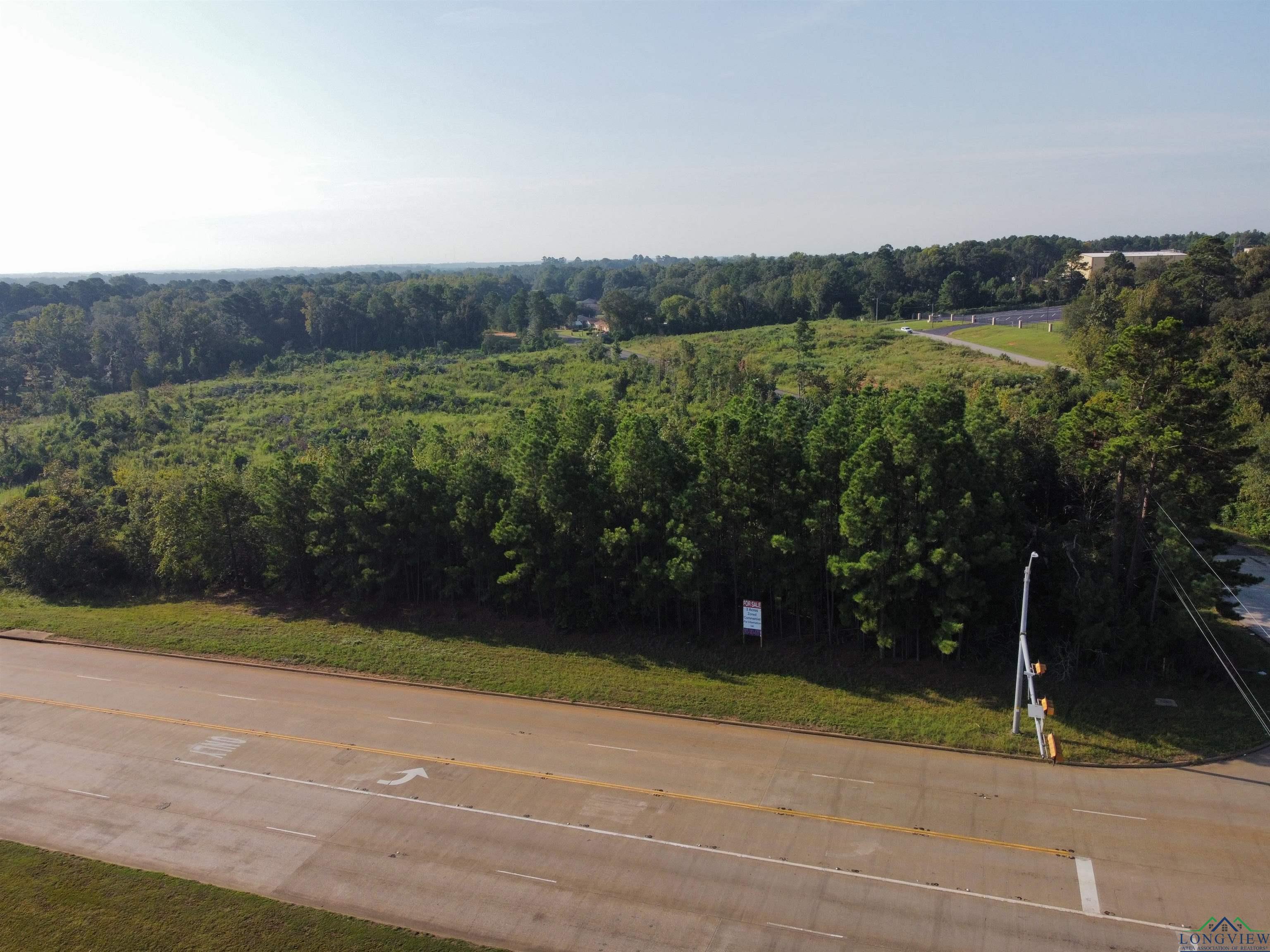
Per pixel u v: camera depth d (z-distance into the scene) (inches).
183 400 4074.8
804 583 1526.8
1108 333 3053.6
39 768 1278.3
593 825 1099.9
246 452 3068.4
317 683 1561.3
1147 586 1462.8
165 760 1293.1
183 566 2023.9
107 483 2768.2
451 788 1196.5
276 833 1104.8
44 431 3540.8
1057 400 2146.9
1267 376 2790.4
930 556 1374.3
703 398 2955.2
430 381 4247.0
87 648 1765.5
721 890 970.7
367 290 7327.8
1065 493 1637.6
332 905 965.8
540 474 1643.7
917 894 955.3
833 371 3282.5
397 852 1058.7
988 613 1513.3
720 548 1615.4
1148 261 5157.5
